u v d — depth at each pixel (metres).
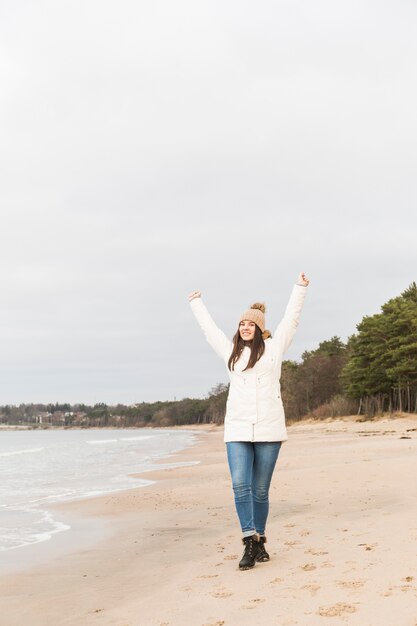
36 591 5.04
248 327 4.81
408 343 56.03
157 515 9.43
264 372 4.76
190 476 17.05
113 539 7.55
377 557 4.60
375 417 59.31
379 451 20.03
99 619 4.00
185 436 97.69
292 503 8.89
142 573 5.39
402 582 3.82
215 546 6.36
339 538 5.63
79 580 5.36
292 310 4.98
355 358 63.06
